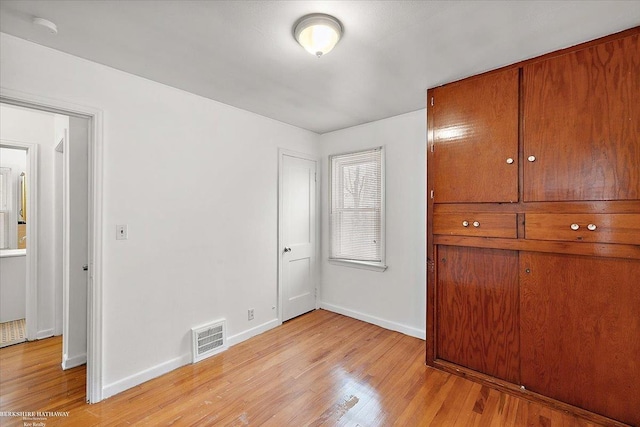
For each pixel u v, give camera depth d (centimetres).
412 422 180
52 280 305
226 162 282
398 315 318
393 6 148
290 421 181
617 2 145
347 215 364
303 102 279
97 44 180
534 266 200
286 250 344
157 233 233
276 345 285
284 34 171
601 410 178
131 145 219
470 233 225
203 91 252
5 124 281
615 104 171
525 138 201
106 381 205
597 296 179
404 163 313
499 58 200
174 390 213
